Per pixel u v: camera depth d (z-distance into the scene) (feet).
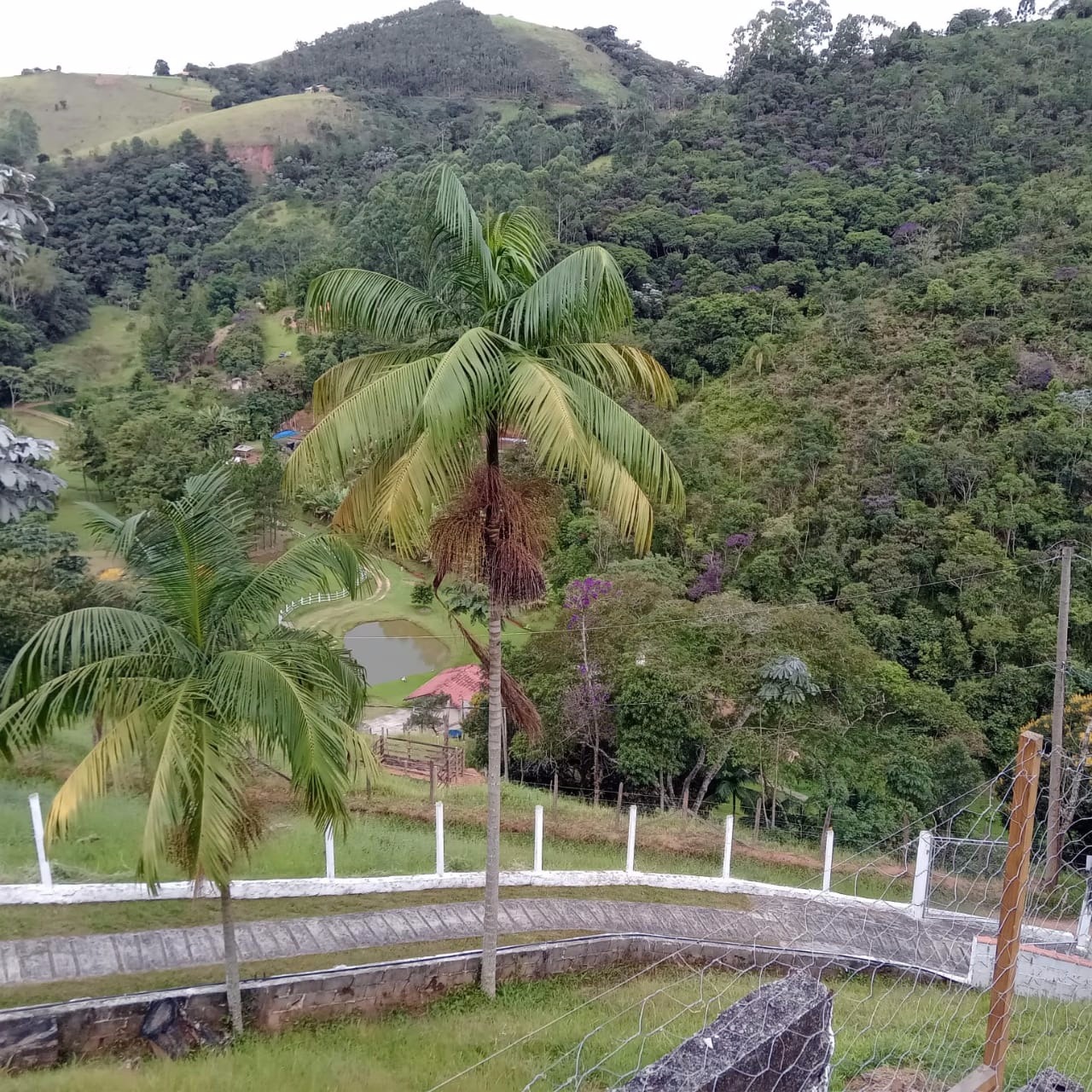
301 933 34.78
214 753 23.66
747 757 63.52
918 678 99.91
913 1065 22.33
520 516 31.07
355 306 29.27
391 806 53.93
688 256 200.34
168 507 24.88
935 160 210.38
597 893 43.09
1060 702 56.95
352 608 137.39
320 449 26.37
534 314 26.99
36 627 69.26
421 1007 31.78
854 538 120.16
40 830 33.45
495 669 33.65
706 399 160.15
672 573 116.47
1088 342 133.80
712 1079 12.07
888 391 139.95
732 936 40.04
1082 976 33.32
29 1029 25.05
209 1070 24.44
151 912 34.47
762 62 297.12
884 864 57.41
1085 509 109.50
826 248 191.42
